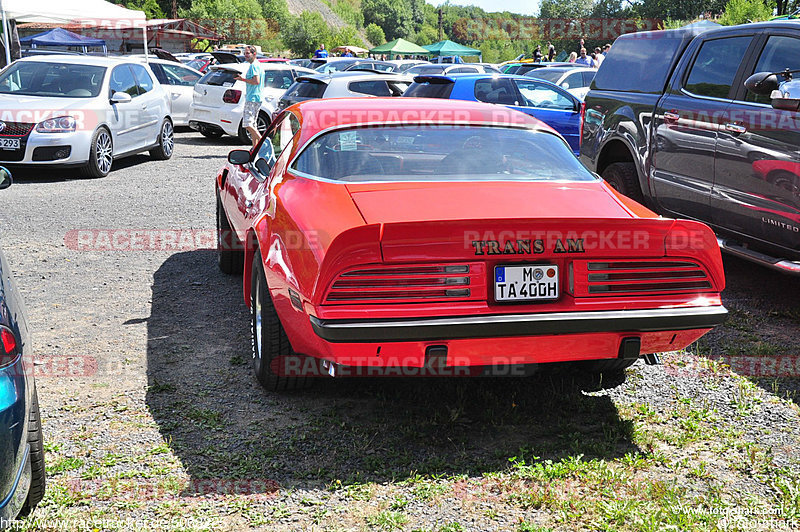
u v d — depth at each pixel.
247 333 4.78
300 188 3.68
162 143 13.68
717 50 5.73
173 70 18.25
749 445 3.30
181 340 4.64
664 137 6.00
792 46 5.07
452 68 23.00
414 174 3.64
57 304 5.34
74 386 3.91
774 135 4.80
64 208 8.97
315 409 3.67
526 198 3.37
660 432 3.43
